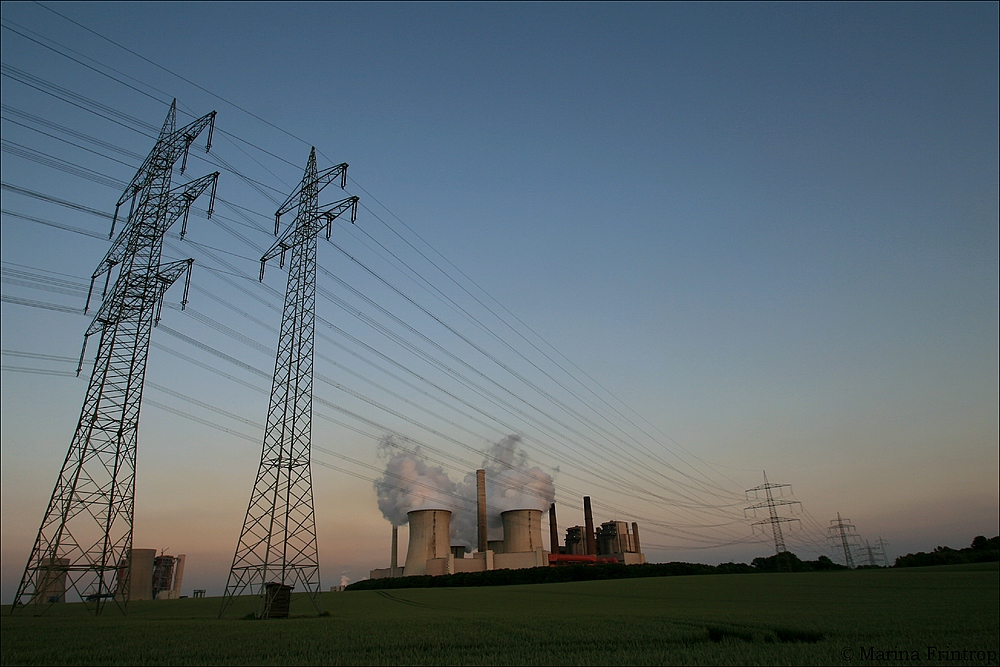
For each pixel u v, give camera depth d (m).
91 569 44.28
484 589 93.44
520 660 25.33
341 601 72.94
